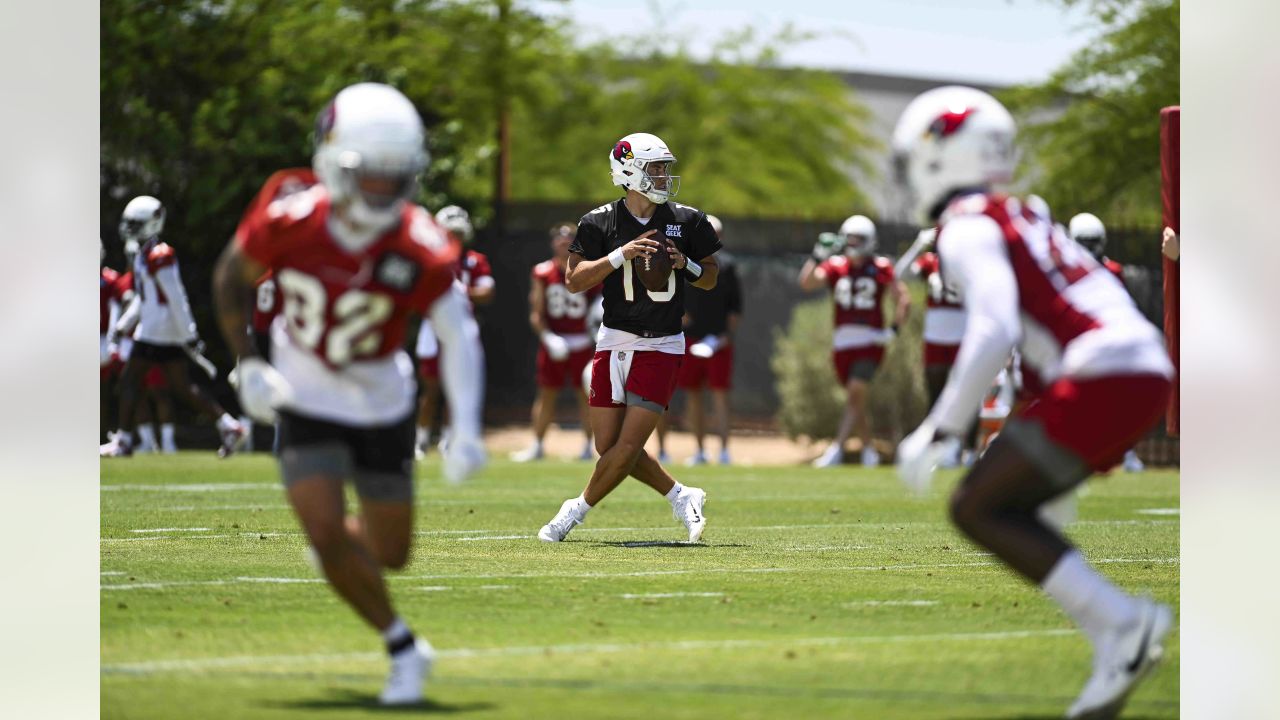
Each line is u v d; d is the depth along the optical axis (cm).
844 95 15675
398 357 1853
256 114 7612
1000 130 1820
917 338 7494
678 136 14788
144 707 1680
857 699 1750
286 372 1792
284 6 8475
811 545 3347
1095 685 1670
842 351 6700
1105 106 10631
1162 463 7050
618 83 15188
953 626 2244
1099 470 1836
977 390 1680
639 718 1642
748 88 15175
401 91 8156
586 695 1752
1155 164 10325
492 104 11019
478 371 1747
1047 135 11100
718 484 5456
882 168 16112
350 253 1722
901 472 1686
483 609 2353
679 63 15012
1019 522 1741
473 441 1717
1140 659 1661
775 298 8431
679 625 2228
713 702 1722
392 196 1688
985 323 1678
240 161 7594
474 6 10762
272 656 1966
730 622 2259
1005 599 2503
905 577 2773
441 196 8050
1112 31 10325
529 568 2855
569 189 14588
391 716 1642
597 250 3266
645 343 3269
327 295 1725
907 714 1681
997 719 1673
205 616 2259
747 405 8400
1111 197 10544
